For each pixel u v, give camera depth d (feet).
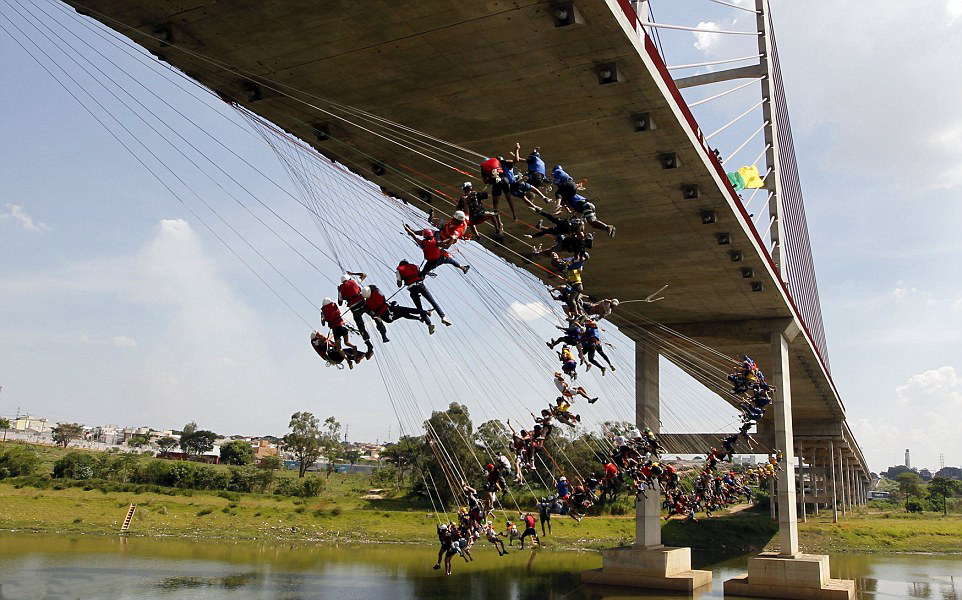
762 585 133.90
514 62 67.41
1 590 115.24
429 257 51.29
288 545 199.52
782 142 177.78
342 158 89.97
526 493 233.55
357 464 447.42
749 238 110.22
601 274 129.39
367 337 53.47
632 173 89.92
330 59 68.08
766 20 168.04
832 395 228.63
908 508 382.01
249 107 78.48
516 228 106.22
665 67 74.08
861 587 149.18
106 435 552.41
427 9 59.67
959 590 146.61
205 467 273.54
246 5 60.08
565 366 63.98
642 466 97.50
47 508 217.36
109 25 64.23
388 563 168.14
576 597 130.82
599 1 58.39
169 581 131.44
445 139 83.15
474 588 136.98
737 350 166.30
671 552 143.33
